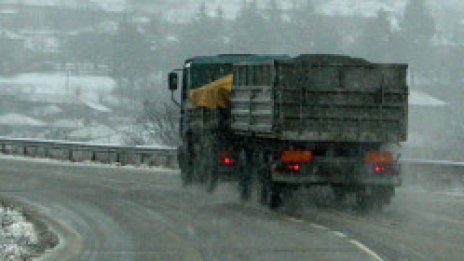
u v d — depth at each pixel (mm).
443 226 33656
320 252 26734
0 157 85500
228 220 36062
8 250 27250
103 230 33156
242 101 43062
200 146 50562
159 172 66812
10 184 55156
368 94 38656
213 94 46969
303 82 38219
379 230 32375
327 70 38406
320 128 38344
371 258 25391
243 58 52406
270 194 39438
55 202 44188
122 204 43031
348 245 28297
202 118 48719
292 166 38469
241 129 43125
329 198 42000
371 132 38719
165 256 26250
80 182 56906
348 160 38812
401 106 38906
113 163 78062
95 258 26000
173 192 49750
